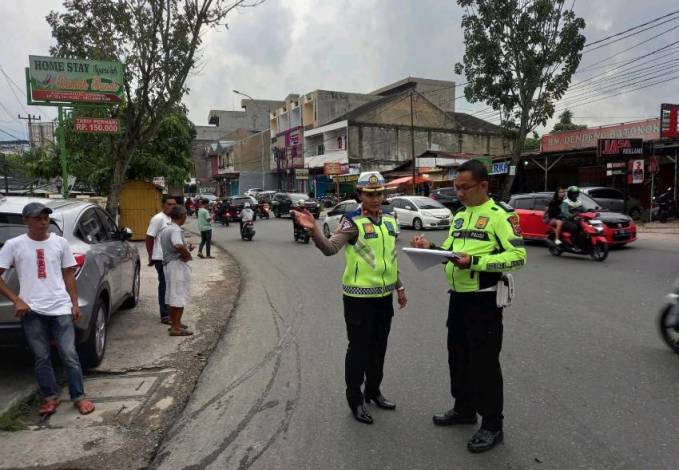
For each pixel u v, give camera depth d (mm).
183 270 6336
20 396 4371
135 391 4605
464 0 23000
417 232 19719
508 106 23375
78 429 3871
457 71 23906
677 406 3955
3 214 4852
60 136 12055
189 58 12797
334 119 47469
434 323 6578
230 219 28234
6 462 3402
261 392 4531
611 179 23547
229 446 3594
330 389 4539
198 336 6324
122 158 13148
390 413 4008
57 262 4215
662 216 19031
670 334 5223
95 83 12227
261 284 10031
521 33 22328
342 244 3652
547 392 4270
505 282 3414
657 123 20547
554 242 12070
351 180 40188
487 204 3494
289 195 33469
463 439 3578
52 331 4219
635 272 9648
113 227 7012
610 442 3445
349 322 3818
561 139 24453
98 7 12484
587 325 6223
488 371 3436
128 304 7684
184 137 20844
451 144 46625
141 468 3328
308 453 3449
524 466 3197
